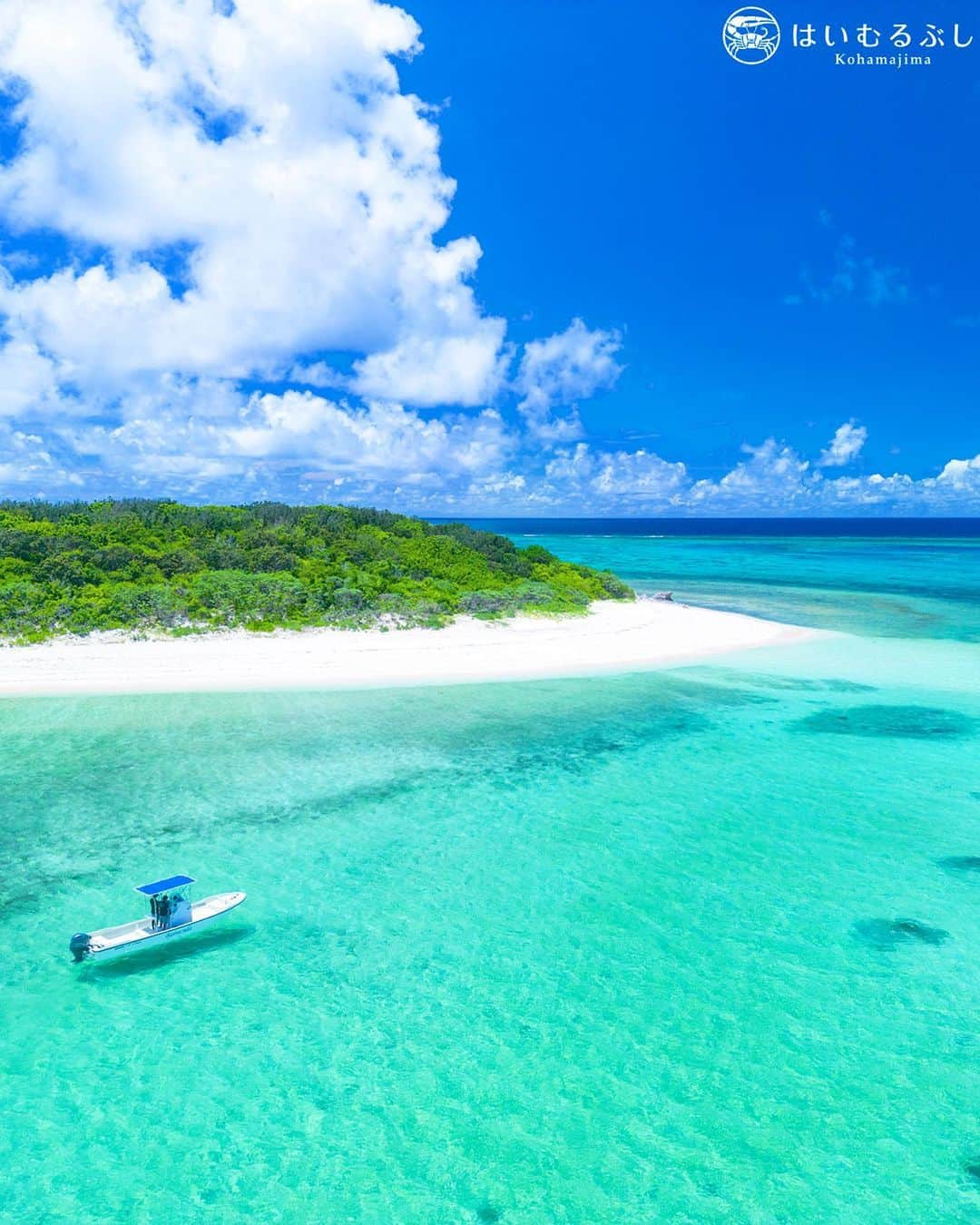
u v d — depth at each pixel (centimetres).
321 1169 1180
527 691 3853
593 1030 1477
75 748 2953
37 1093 1320
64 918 1841
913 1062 1397
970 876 2064
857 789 2656
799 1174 1171
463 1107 1295
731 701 3753
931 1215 1103
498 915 1872
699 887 2000
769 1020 1505
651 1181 1159
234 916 1861
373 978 1633
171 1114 1277
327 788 2627
